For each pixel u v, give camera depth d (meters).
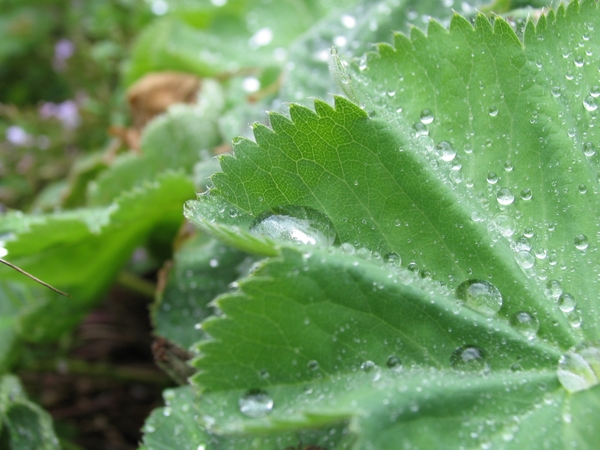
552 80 0.10
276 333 0.09
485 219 0.10
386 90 0.10
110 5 0.23
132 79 0.19
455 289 0.09
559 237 0.10
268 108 0.14
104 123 0.20
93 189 0.15
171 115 0.15
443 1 0.13
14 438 0.12
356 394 0.08
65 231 0.12
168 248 0.14
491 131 0.10
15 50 0.23
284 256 0.09
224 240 0.09
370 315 0.09
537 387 0.09
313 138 0.10
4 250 0.12
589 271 0.10
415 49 0.11
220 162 0.09
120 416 0.14
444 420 0.08
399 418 0.08
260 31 0.19
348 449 0.09
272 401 0.09
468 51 0.10
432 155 0.10
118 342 0.15
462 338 0.09
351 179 0.10
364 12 0.14
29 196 0.19
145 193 0.12
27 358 0.14
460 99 0.10
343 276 0.09
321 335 0.09
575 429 0.08
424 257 0.09
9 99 0.23
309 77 0.14
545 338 0.09
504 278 0.09
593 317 0.09
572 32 0.10
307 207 0.09
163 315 0.12
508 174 0.10
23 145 0.20
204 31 0.19
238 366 0.09
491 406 0.08
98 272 0.13
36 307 0.13
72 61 0.22
